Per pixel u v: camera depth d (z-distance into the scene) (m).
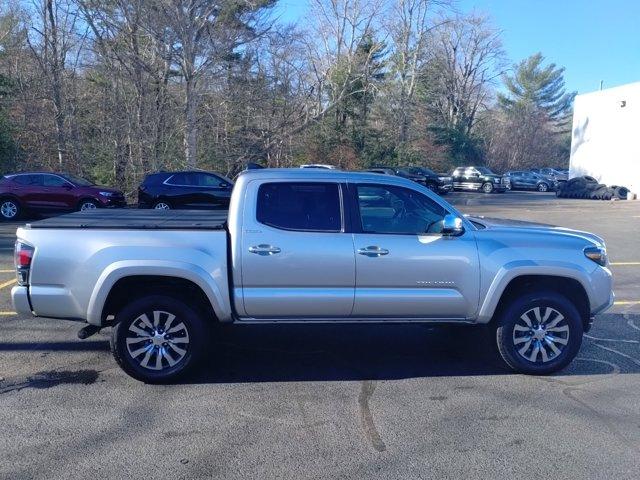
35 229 5.04
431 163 51.34
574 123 41.22
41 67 27.25
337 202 5.20
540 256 5.29
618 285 9.68
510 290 5.50
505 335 5.34
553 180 44.31
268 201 5.15
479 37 59.03
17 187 17.95
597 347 6.32
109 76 26.73
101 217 5.85
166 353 5.14
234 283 5.05
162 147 26.34
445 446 4.04
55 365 5.61
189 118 25.30
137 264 4.93
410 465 3.77
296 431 4.26
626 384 5.23
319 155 39.78
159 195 18.86
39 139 27.20
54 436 4.16
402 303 5.18
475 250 5.22
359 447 4.01
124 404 4.73
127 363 5.07
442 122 58.56
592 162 39.44
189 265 4.96
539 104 77.88
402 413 4.58
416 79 48.09
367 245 5.11
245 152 29.16
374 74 41.94
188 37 24.28
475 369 5.59
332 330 6.82
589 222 19.95
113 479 3.58
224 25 24.78
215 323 5.35
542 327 5.39
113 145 26.69
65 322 7.06
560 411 4.63
